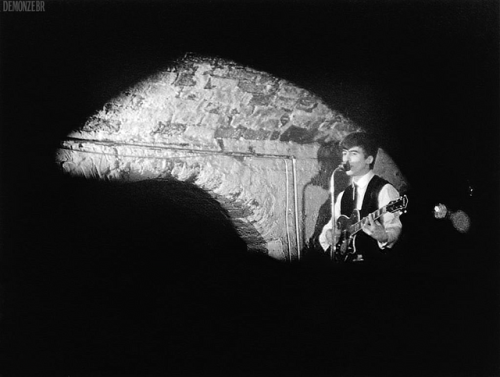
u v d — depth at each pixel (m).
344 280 4.61
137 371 4.11
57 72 3.89
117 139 4.00
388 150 4.74
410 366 4.77
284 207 4.43
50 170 3.88
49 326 3.94
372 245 4.69
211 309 4.27
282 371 4.44
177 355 4.20
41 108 3.87
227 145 4.28
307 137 4.50
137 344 4.10
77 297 3.97
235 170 4.29
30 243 3.88
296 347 4.48
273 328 4.42
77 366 3.98
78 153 3.92
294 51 4.44
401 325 4.76
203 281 4.25
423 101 4.85
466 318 4.96
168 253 4.16
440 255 4.90
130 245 4.07
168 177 4.13
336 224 4.58
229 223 4.30
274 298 4.42
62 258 3.94
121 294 4.07
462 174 4.99
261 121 4.36
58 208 3.91
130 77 4.02
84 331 4.00
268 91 4.36
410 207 4.81
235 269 4.32
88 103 3.93
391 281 4.75
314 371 4.52
